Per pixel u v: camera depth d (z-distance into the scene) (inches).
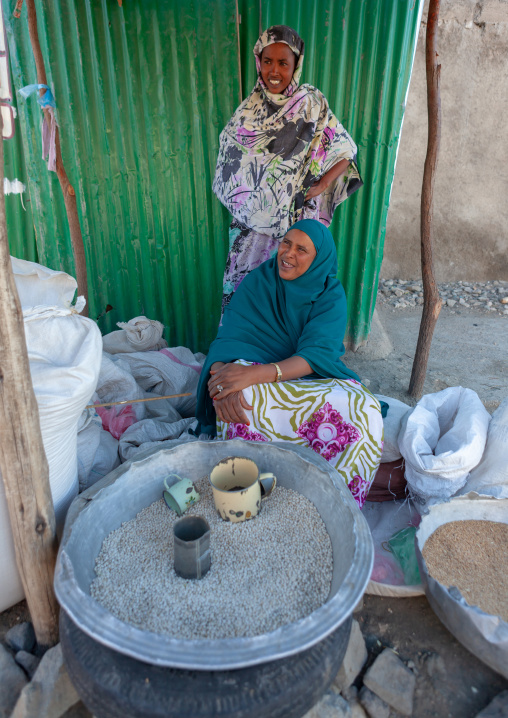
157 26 117.6
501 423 82.7
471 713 57.7
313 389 82.5
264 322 100.1
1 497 60.6
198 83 123.7
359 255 146.3
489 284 228.2
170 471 74.0
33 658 63.1
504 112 207.5
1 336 51.8
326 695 57.3
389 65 126.6
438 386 137.1
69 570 51.3
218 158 123.6
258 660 44.4
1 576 64.7
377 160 135.6
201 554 58.8
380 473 87.8
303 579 59.8
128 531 66.8
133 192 130.3
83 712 56.3
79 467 84.3
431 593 63.7
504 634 55.8
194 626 54.0
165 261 138.6
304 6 121.5
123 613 55.3
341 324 95.3
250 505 67.4
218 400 85.1
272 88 112.8
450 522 75.4
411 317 189.6
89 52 116.2
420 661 63.1
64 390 63.0
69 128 119.6
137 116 124.1
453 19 195.3
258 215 122.6
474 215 223.0
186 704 45.5
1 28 73.6
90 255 132.7
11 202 125.3
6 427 54.5
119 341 122.0
